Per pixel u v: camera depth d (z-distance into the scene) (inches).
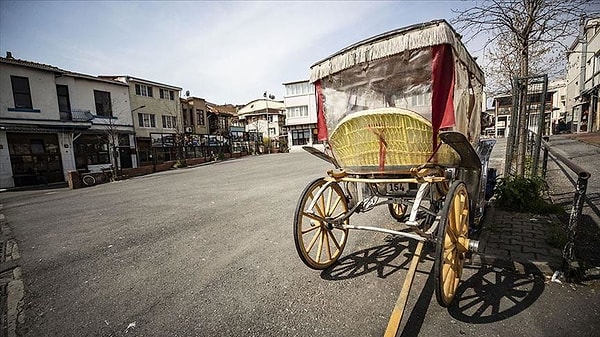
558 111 1209.4
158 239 192.1
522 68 194.4
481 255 120.1
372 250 146.5
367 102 130.5
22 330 101.3
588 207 175.5
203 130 1386.6
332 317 94.7
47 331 99.7
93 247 185.6
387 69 118.3
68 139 748.0
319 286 114.7
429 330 84.5
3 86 657.0
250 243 170.9
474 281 109.0
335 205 139.3
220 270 137.1
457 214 98.2
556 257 114.6
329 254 129.0
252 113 1790.1
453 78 97.7
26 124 682.8
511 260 114.5
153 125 1072.8
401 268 125.0
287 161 864.3
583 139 532.7
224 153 1328.7
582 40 234.7
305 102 1486.2
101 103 868.6
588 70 799.7
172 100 1160.8
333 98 136.6
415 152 100.6
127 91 941.8
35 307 116.3
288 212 239.8
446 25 95.8
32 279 143.5
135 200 365.4
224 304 107.8
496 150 564.4
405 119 96.0
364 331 86.7
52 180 716.7
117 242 192.1
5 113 655.8
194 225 220.5
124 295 120.6
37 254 180.7
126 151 921.5
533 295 97.7
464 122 117.6
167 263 150.9
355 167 114.3
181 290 121.1
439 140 98.3
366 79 125.8
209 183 487.5
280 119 1779.0
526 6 180.9
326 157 140.5
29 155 682.2
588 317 84.9
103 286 130.3
